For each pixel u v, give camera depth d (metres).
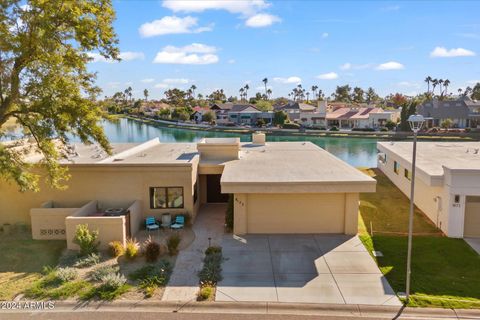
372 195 26.12
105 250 16.53
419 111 83.31
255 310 12.01
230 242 17.38
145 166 19.59
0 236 18.56
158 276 13.94
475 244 17.06
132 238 17.98
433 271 14.52
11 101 16.64
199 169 22.09
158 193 19.92
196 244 17.19
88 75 18.70
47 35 15.37
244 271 14.53
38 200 19.75
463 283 13.61
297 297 12.69
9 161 16.25
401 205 23.56
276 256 15.84
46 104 16.33
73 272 14.08
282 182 17.36
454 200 17.69
